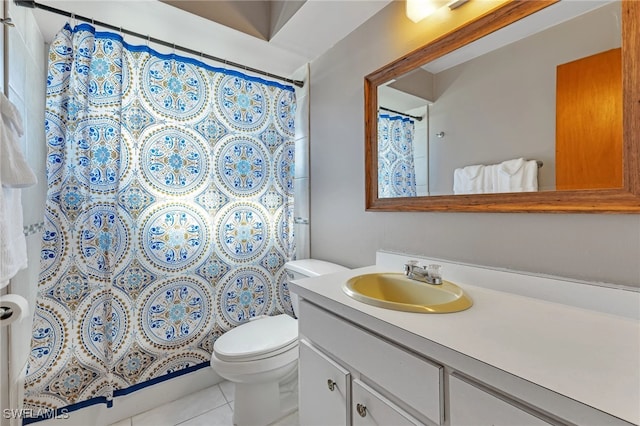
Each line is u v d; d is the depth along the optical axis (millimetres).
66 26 1348
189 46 1698
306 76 1945
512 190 967
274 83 1959
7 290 1104
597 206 792
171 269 1607
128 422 1451
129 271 1489
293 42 1681
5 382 1127
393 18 1368
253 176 1877
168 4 1345
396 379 722
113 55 1427
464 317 759
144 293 1530
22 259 917
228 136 1789
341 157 1672
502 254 1002
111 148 1416
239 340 1431
